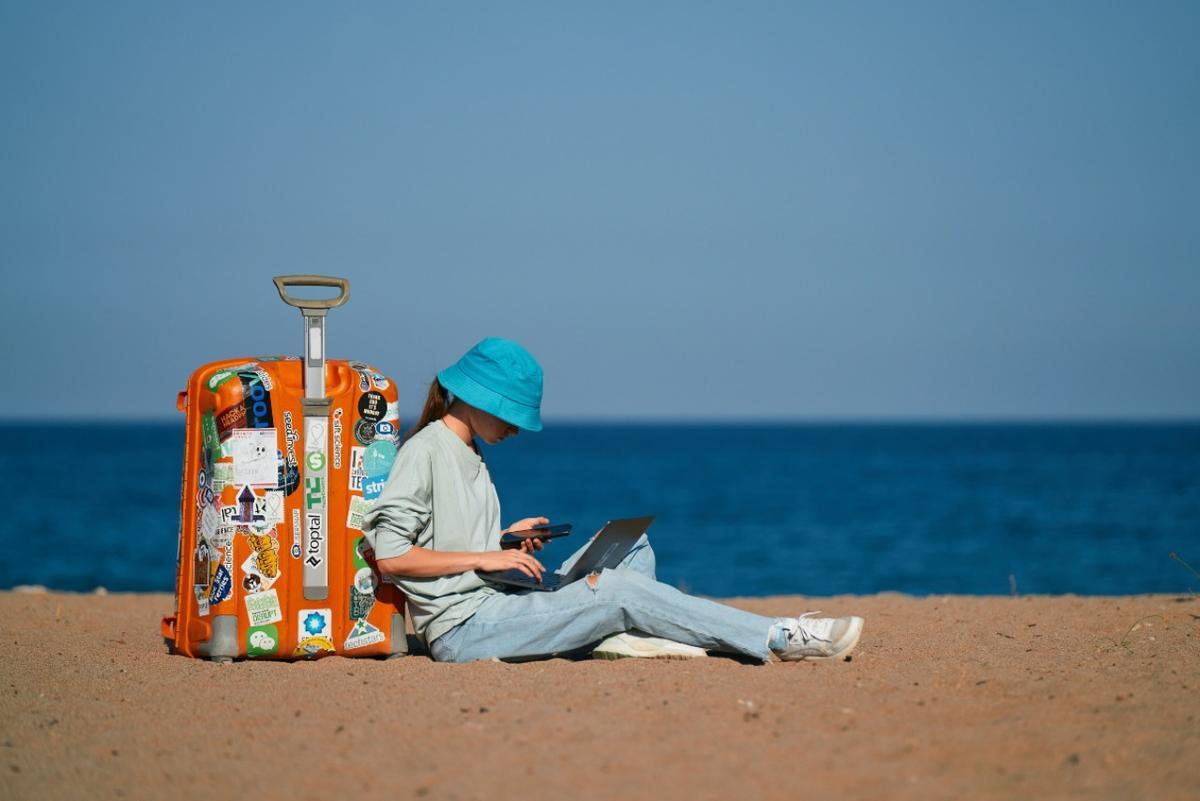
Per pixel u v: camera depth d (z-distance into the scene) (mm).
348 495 9477
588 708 7375
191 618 9602
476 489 9492
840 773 5988
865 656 9391
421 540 9414
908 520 62219
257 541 9297
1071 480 98125
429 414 9617
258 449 9289
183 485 9820
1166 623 11281
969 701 7555
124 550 47219
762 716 7133
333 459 9445
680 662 8930
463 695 7855
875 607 13914
